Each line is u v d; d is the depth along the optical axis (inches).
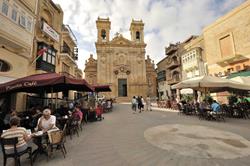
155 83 1717.5
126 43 1579.7
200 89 569.3
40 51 499.5
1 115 360.2
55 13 668.7
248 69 612.1
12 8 380.2
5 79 381.7
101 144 232.2
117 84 1489.9
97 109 471.8
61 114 346.0
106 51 1533.0
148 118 474.9
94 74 1662.2
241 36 644.7
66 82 253.3
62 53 720.3
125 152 198.1
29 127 301.7
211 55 792.3
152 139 252.4
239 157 175.6
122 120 452.4
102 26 1604.3
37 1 507.2
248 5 622.8
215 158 173.8
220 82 402.0
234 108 470.9
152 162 168.1
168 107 834.2
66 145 228.7
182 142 231.8
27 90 370.6
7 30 360.5
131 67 1542.8
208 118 431.8
